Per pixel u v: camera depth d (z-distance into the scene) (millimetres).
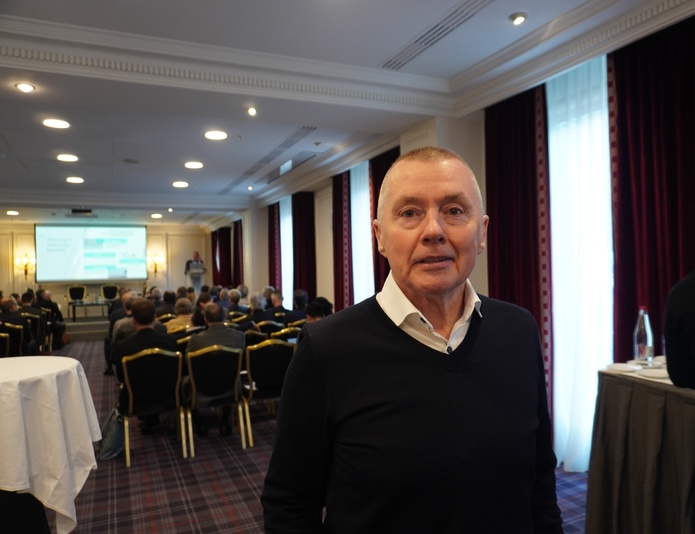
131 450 3621
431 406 803
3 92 3104
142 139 4906
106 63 2861
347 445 812
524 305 3447
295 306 5824
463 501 771
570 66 2912
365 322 889
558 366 3281
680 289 1611
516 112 3492
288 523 855
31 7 2469
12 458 1899
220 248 12500
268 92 3244
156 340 3500
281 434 875
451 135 3826
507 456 812
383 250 934
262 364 3629
